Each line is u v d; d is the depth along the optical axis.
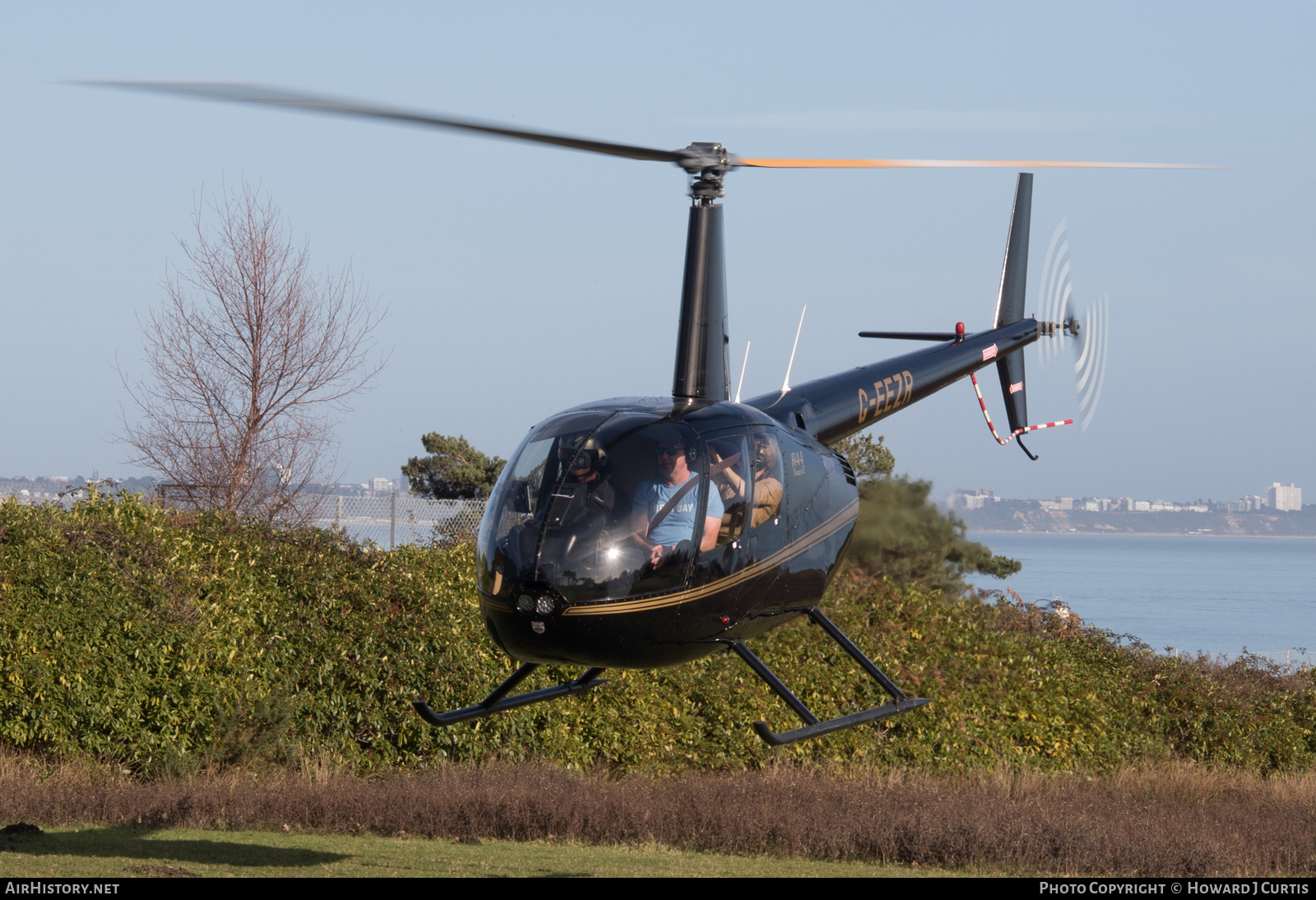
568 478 30.11
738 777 61.78
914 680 73.31
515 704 35.81
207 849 41.44
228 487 89.19
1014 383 62.69
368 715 59.59
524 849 45.75
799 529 34.38
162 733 55.06
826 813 51.81
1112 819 54.06
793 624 75.00
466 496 122.12
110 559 61.19
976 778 66.62
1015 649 79.88
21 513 63.38
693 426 31.31
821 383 43.75
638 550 29.55
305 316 92.81
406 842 46.25
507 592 29.53
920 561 84.25
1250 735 80.94
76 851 39.56
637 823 49.72
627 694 65.19
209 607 60.81
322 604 63.50
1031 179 62.56
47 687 53.78
